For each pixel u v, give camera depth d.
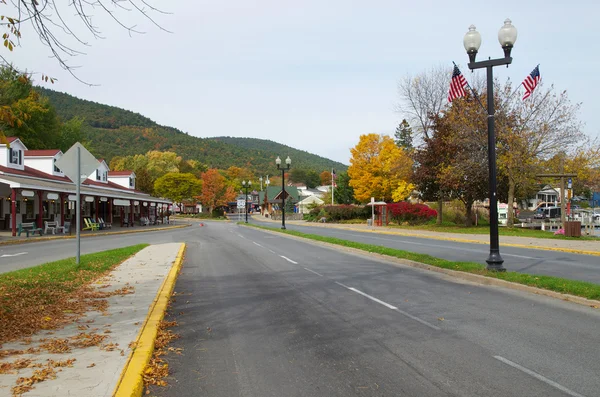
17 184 28.73
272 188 109.88
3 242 24.83
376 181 58.16
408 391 4.81
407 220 47.66
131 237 33.84
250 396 4.74
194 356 6.05
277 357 5.99
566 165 36.75
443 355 6.00
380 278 12.77
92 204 48.62
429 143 39.03
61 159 13.30
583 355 5.95
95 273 12.62
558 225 37.62
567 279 11.40
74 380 4.75
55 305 8.42
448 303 9.33
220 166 171.75
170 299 9.88
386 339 6.76
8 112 6.52
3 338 6.24
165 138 175.62
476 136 34.12
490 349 6.23
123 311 8.05
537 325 7.51
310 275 13.49
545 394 4.71
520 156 32.47
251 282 12.27
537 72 24.62
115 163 109.44
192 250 22.59
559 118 32.50
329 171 191.00
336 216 62.12
